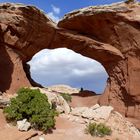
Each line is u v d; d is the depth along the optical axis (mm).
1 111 17516
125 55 26844
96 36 28984
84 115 19797
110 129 18188
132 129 20578
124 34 26500
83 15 27156
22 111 16891
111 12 25953
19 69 25656
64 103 20734
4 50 24891
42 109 17109
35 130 16359
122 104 26703
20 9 24484
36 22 26422
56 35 29141
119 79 27484
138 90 25609
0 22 24047
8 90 23641
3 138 14797
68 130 17266
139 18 25406
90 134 17344
